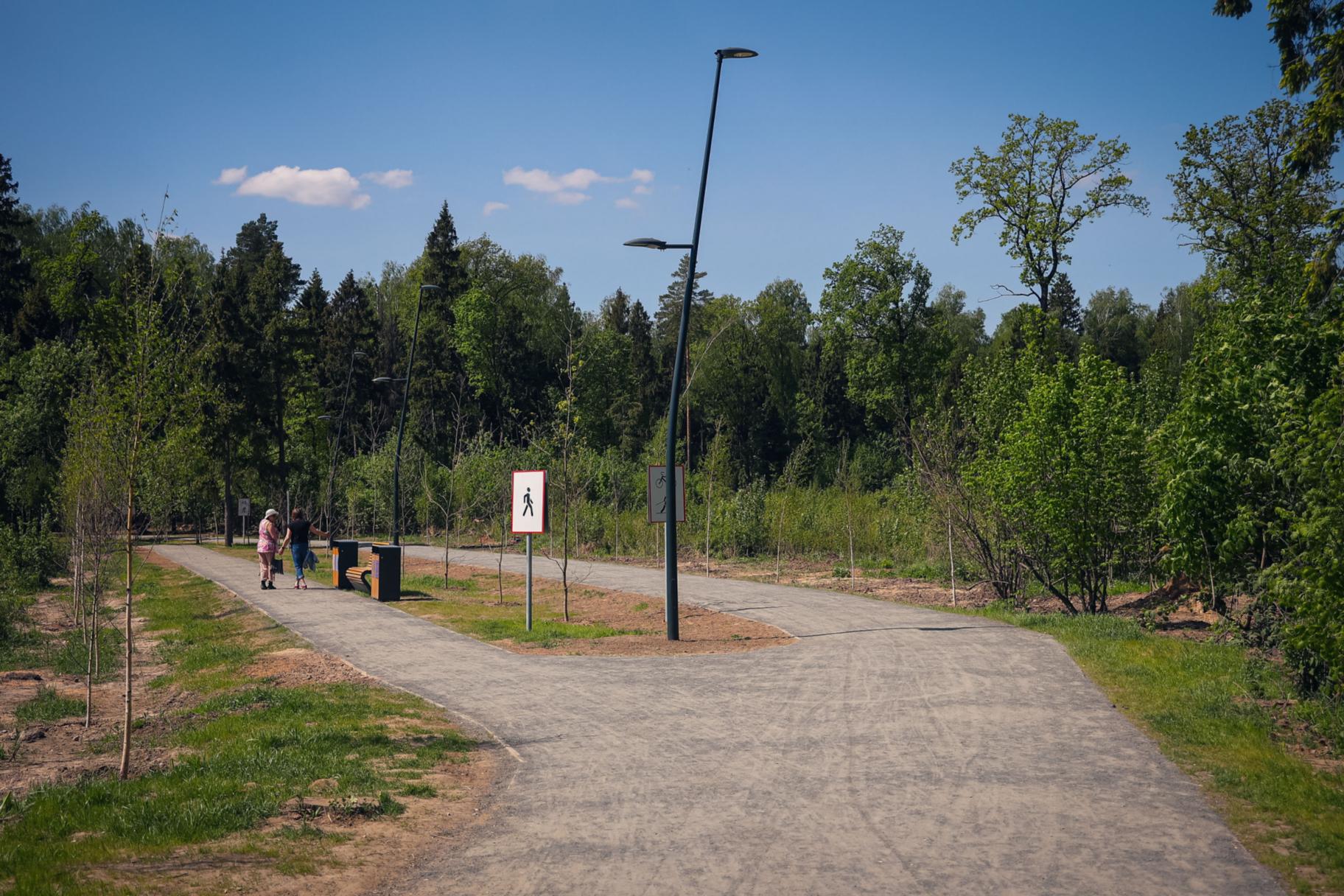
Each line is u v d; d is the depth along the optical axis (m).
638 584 26.14
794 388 87.94
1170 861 5.99
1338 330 11.23
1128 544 17.05
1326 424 9.24
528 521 18.06
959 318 96.88
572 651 15.12
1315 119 13.21
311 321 87.12
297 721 10.43
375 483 54.56
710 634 16.91
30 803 8.12
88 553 18.66
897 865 6.00
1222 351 12.11
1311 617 9.27
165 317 10.78
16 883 5.84
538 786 7.98
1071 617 16.58
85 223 79.19
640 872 5.99
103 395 12.52
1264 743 8.58
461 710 10.98
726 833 6.68
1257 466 11.47
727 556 34.75
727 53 16.64
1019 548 18.69
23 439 41.56
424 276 87.56
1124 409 17.69
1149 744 8.78
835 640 15.38
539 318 92.12
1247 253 32.28
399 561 23.59
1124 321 89.62
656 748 9.09
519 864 6.20
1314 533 9.11
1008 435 17.86
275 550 26.92
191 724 11.35
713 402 84.94
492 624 18.23
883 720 9.91
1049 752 8.59
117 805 7.75
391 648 15.59
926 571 26.44
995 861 6.04
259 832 6.91
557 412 21.45
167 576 31.88
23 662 17.23
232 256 115.44
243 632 18.47
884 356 61.16
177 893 5.73
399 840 6.72
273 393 60.12
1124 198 41.38
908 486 24.61
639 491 45.66
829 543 34.22
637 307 106.12
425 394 78.81
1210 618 15.96
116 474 12.76
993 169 42.69
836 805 7.23
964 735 9.23
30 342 69.25
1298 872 5.80
